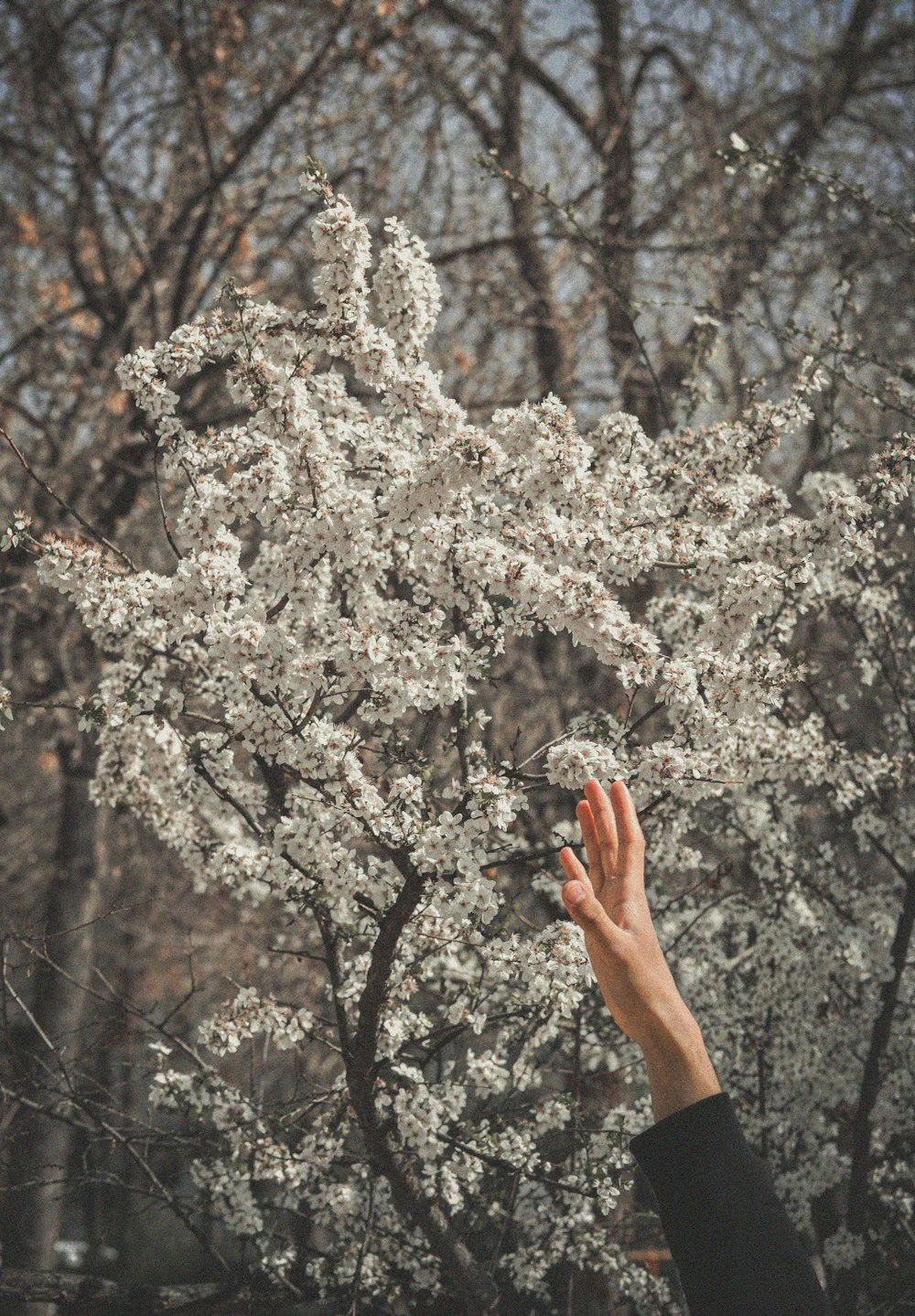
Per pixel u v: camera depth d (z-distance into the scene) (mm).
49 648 7867
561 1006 3361
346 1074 3688
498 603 3613
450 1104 3734
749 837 4656
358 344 3303
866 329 7535
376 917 3307
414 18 8906
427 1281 4332
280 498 3227
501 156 9312
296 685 3068
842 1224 4715
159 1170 4531
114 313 8953
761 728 4133
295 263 8969
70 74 9016
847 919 4699
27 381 9516
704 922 4984
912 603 4977
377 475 3414
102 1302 4160
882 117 9234
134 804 4047
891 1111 4863
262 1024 3729
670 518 3678
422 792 3133
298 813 3643
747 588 3260
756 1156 1192
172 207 9164
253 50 8609
